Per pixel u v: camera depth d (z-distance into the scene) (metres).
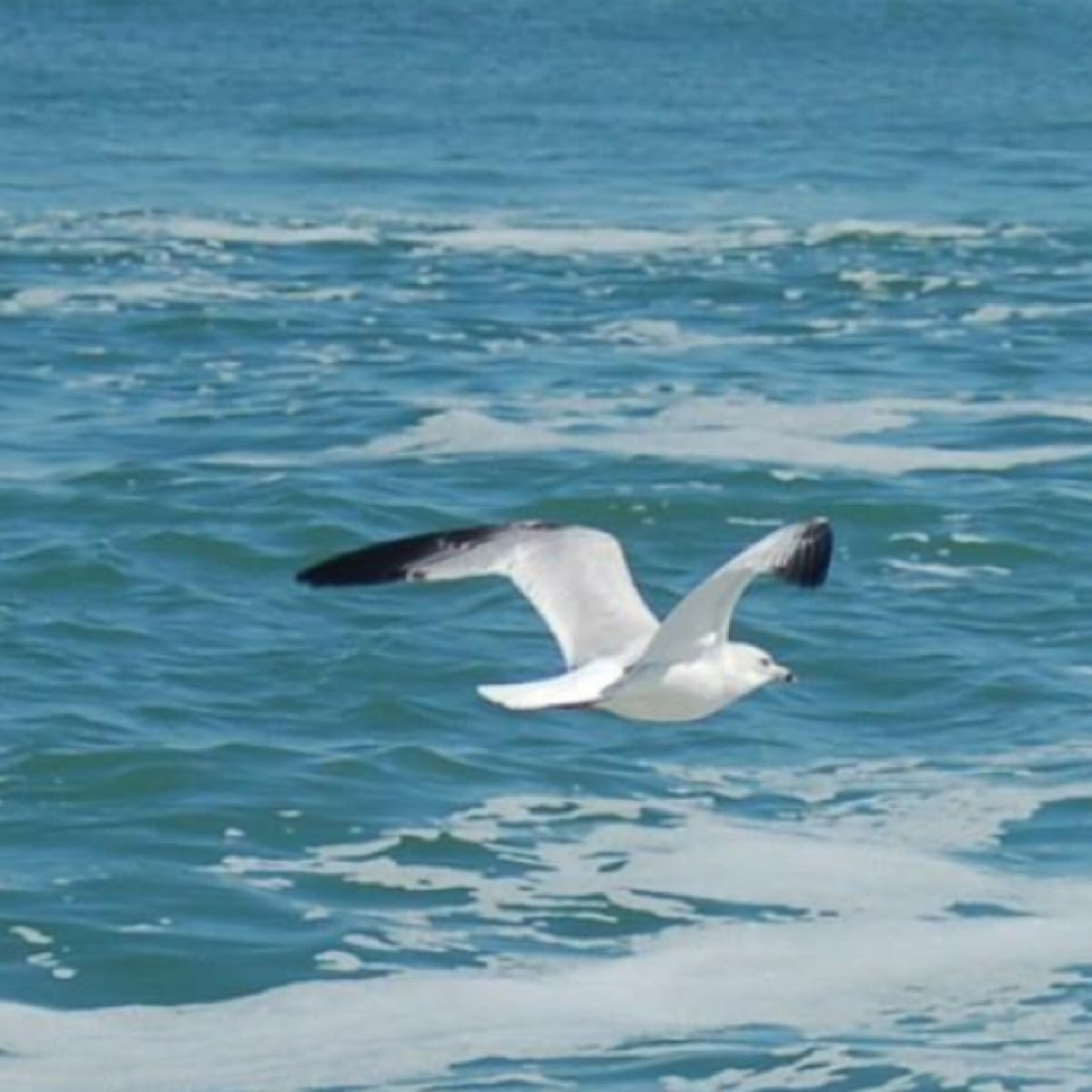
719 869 21.30
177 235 51.19
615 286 46.47
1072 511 31.53
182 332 41.69
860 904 20.64
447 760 23.55
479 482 32.84
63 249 49.00
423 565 12.96
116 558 29.27
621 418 36.22
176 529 30.36
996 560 30.08
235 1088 17.88
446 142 67.88
